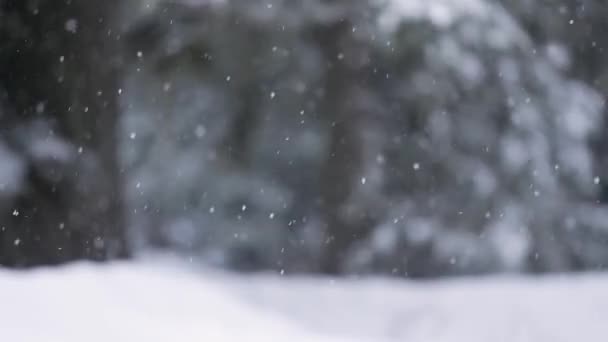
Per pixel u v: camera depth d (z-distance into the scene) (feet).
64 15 34.71
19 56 33.96
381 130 70.85
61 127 34.42
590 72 76.07
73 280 22.08
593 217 86.33
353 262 66.49
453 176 76.69
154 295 22.82
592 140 82.23
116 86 36.65
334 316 31.32
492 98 70.44
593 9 72.08
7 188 32.53
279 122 79.87
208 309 22.99
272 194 98.73
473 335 30.81
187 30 61.26
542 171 78.18
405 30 58.90
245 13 59.77
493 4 64.34
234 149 82.89
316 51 65.57
